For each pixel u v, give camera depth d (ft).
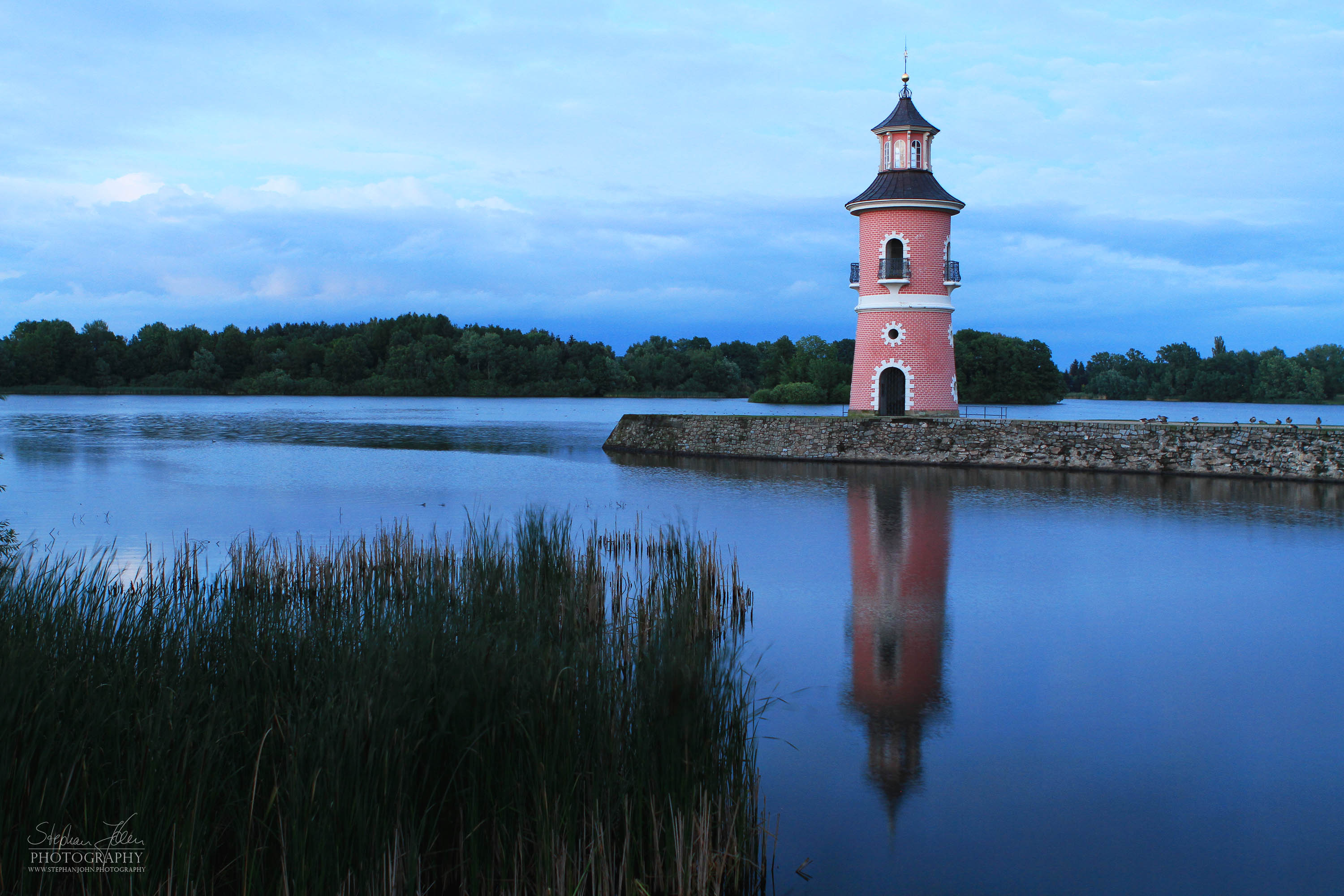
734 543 85.71
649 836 29.66
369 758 25.93
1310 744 42.68
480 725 28.50
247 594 43.39
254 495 116.78
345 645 32.35
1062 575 74.08
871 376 156.46
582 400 499.51
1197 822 35.81
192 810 25.44
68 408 353.92
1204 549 83.51
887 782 38.91
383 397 507.71
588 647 33.55
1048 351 388.98
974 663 53.11
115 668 30.14
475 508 106.01
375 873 25.30
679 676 30.09
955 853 33.68
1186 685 49.96
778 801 37.37
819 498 113.39
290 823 25.04
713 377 542.98
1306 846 34.22
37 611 32.76
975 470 141.08
